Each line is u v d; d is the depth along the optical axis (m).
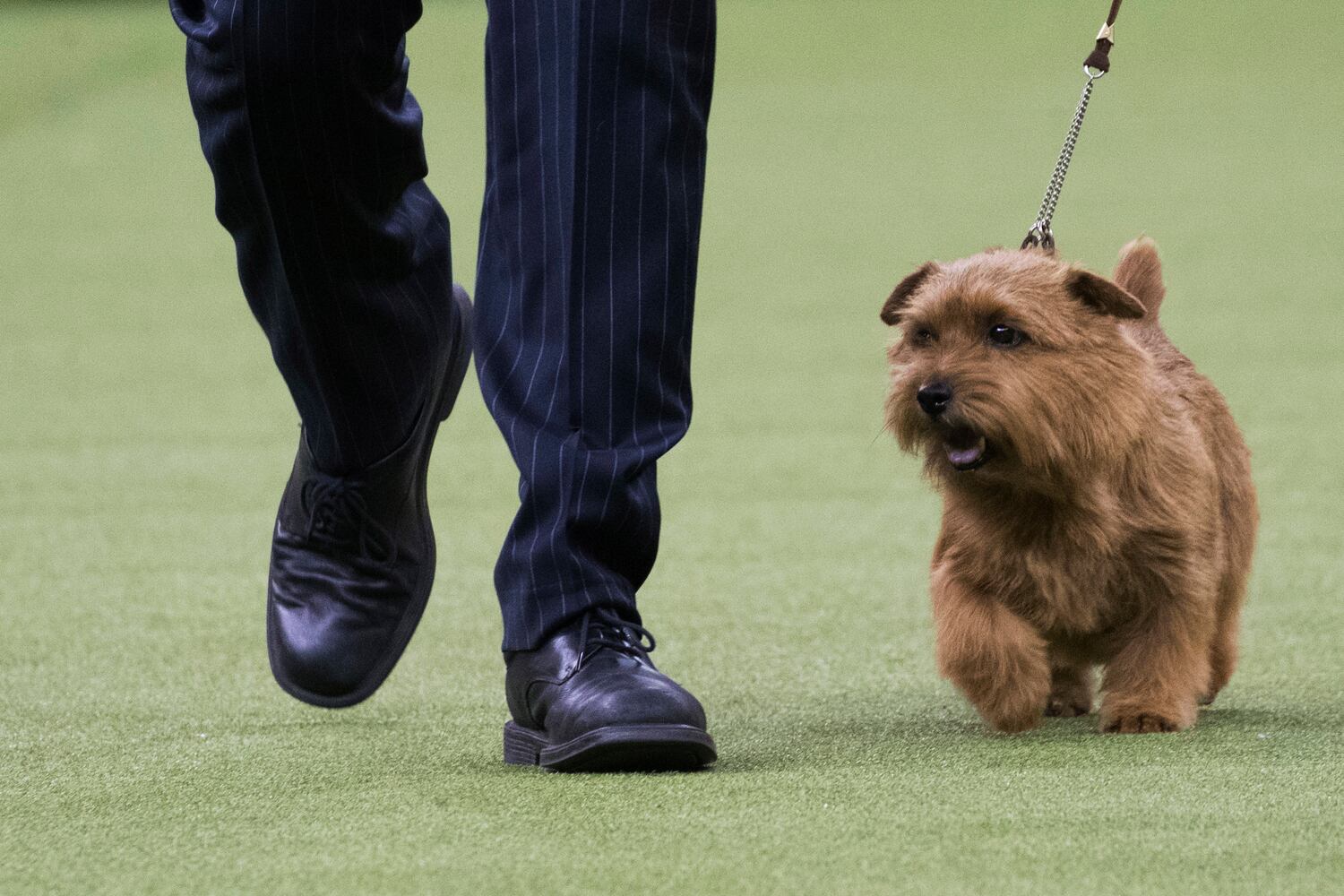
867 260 23.66
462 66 47.50
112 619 7.55
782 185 31.42
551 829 3.78
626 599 4.63
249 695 5.95
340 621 4.97
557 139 4.51
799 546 9.35
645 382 4.57
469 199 29.91
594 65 4.45
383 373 4.78
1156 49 46.22
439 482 11.86
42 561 9.12
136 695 5.96
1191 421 5.64
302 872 3.49
